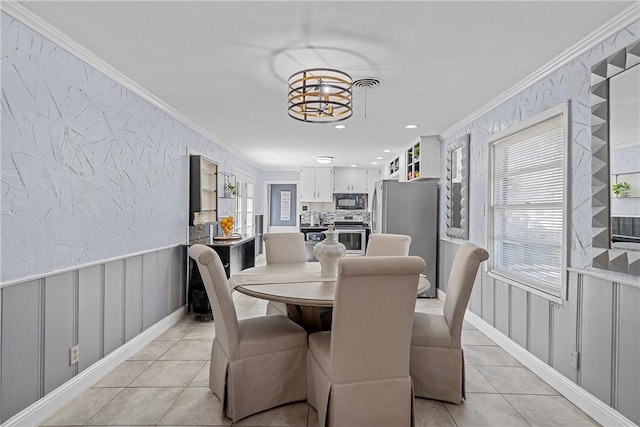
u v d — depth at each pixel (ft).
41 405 6.72
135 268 10.11
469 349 10.36
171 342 10.78
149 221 10.92
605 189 6.68
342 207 27.53
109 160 8.85
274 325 7.74
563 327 7.92
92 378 8.14
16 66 6.18
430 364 7.57
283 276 8.86
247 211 25.00
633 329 6.18
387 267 5.76
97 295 8.41
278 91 10.34
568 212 7.83
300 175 27.32
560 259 8.37
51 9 6.17
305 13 6.28
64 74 7.29
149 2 5.98
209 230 16.22
